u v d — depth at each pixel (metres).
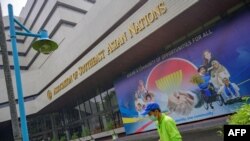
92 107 27.53
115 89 22.48
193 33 15.87
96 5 23.17
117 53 18.22
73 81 23.97
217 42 14.34
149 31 15.57
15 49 7.17
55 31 44.62
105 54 19.47
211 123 14.11
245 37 13.09
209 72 14.91
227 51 13.88
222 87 14.30
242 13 13.20
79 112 30.03
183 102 16.61
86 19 24.25
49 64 31.64
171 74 17.23
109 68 20.41
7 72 6.68
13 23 7.35
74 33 25.83
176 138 4.79
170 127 4.85
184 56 16.31
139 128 20.23
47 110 33.66
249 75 12.99
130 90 20.80
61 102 29.98
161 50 17.94
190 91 16.11
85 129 28.58
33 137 36.94
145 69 19.34
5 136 41.69
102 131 25.95
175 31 15.77
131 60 19.28
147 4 15.70
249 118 3.43
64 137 32.81
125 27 17.45
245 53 13.10
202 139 11.75
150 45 17.20
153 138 17.17
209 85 14.98
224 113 14.34
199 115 15.73
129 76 20.81
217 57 14.35
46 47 7.86
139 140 18.12
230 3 13.53
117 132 23.69
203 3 13.03
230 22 13.71
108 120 25.08
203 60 15.19
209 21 15.05
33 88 37.31
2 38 6.77
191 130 14.61
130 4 18.59
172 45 17.12
